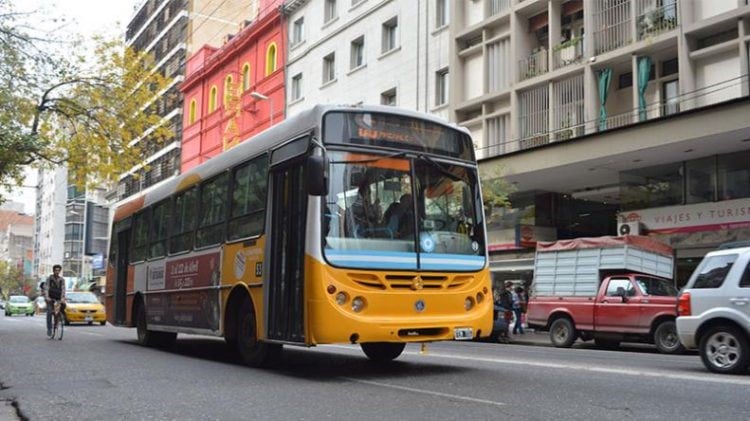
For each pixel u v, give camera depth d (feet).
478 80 85.97
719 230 62.69
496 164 76.38
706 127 57.26
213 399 22.72
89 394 24.25
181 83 177.58
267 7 138.41
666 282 53.31
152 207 46.75
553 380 26.61
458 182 29.66
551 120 74.49
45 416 20.35
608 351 51.98
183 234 40.16
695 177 65.87
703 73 61.52
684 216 65.77
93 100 72.79
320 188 25.45
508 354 42.80
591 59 69.77
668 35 62.85
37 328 76.43
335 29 113.60
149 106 77.30
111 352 41.63
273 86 130.72
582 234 86.28
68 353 40.78
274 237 29.35
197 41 188.85
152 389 25.18
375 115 28.22
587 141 67.21
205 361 35.58
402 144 28.50
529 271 83.30
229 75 150.41
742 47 57.82
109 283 55.31
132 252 50.34
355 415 19.51
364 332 25.53
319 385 25.59
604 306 53.72
